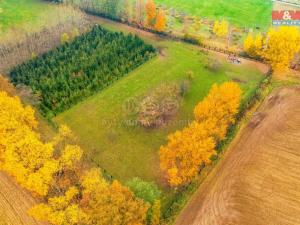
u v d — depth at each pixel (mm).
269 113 82875
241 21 118375
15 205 66188
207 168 71375
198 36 109938
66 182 64125
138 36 110812
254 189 67875
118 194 55875
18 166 61750
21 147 63531
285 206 65125
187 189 67688
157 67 97438
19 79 91312
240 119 81188
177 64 98562
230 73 95062
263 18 119375
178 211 64875
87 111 84438
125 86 91188
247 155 73938
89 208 56656
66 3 122312
